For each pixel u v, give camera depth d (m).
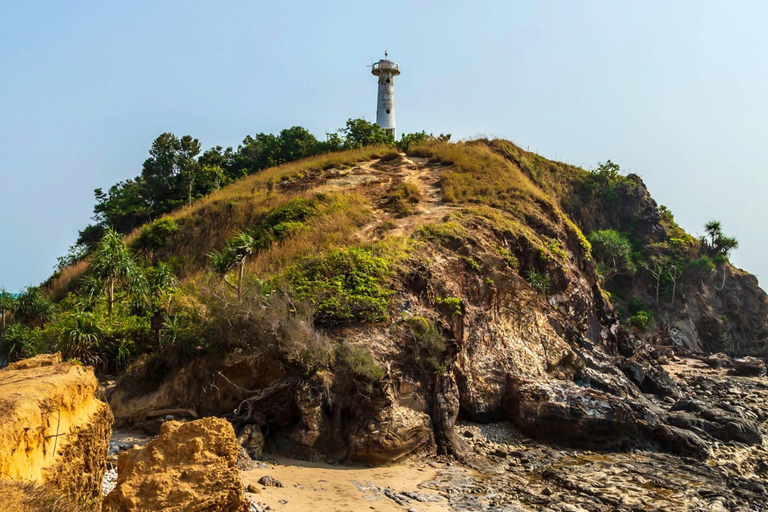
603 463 24.95
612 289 63.78
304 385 23.23
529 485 22.02
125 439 22.22
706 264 65.81
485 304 33.28
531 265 39.50
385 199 42.94
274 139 66.44
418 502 19.55
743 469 25.95
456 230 36.06
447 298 30.08
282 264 32.38
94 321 28.73
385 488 20.70
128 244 46.66
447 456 24.67
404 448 23.62
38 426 10.07
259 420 23.25
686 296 64.44
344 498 19.14
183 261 42.09
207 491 10.47
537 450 26.48
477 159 51.41
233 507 10.61
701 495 21.80
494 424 29.03
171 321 26.80
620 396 31.47
